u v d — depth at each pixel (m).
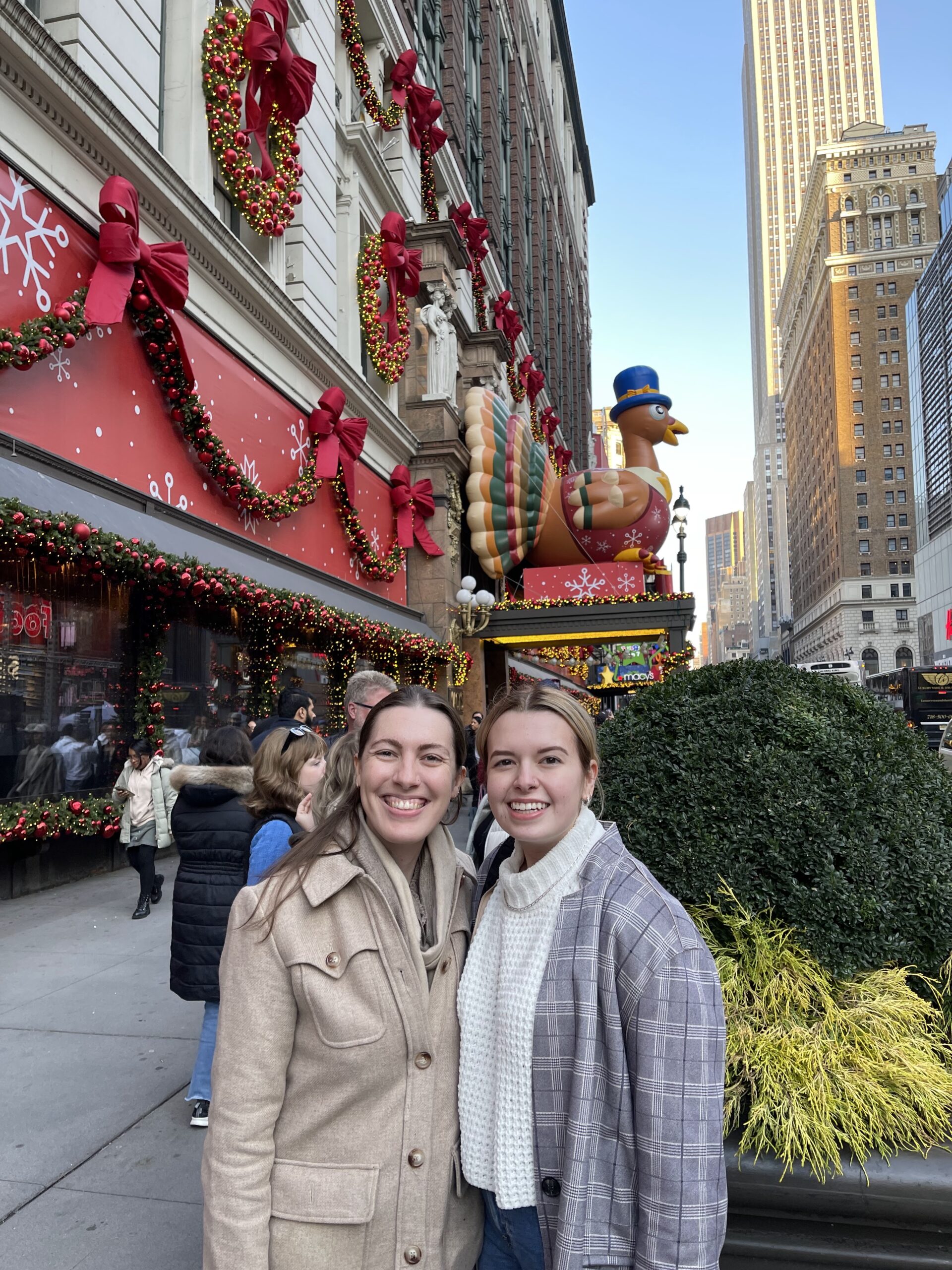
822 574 105.19
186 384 9.97
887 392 92.56
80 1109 3.77
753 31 197.00
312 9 14.65
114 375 9.07
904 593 89.69
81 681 8.57
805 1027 2.46
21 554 7.28
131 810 7.22
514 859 1.74
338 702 14.81
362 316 17.70
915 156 95.50
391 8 19.05
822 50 191.62
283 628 12.34
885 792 2.70
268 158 12.27
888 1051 2.39
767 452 197.12
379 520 18.72
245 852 3.58
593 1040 1.47
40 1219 2.94
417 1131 1.54
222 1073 1.51
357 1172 1.50
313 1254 1.46
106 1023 4.78
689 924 1.52
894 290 93.69
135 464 9.44
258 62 11.74
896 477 91.50
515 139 37.50
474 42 30.69
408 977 1.57
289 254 14.22
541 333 42.09
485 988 1.65
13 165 7.65
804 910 2.56
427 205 22.81
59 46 7.76
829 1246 2.19
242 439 12.05
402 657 18.09
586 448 63.16
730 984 2.54
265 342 12.88
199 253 10.81
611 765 2.93
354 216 17.28
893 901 2.57
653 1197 1.36
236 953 1.56
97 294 8.41
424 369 21.41
